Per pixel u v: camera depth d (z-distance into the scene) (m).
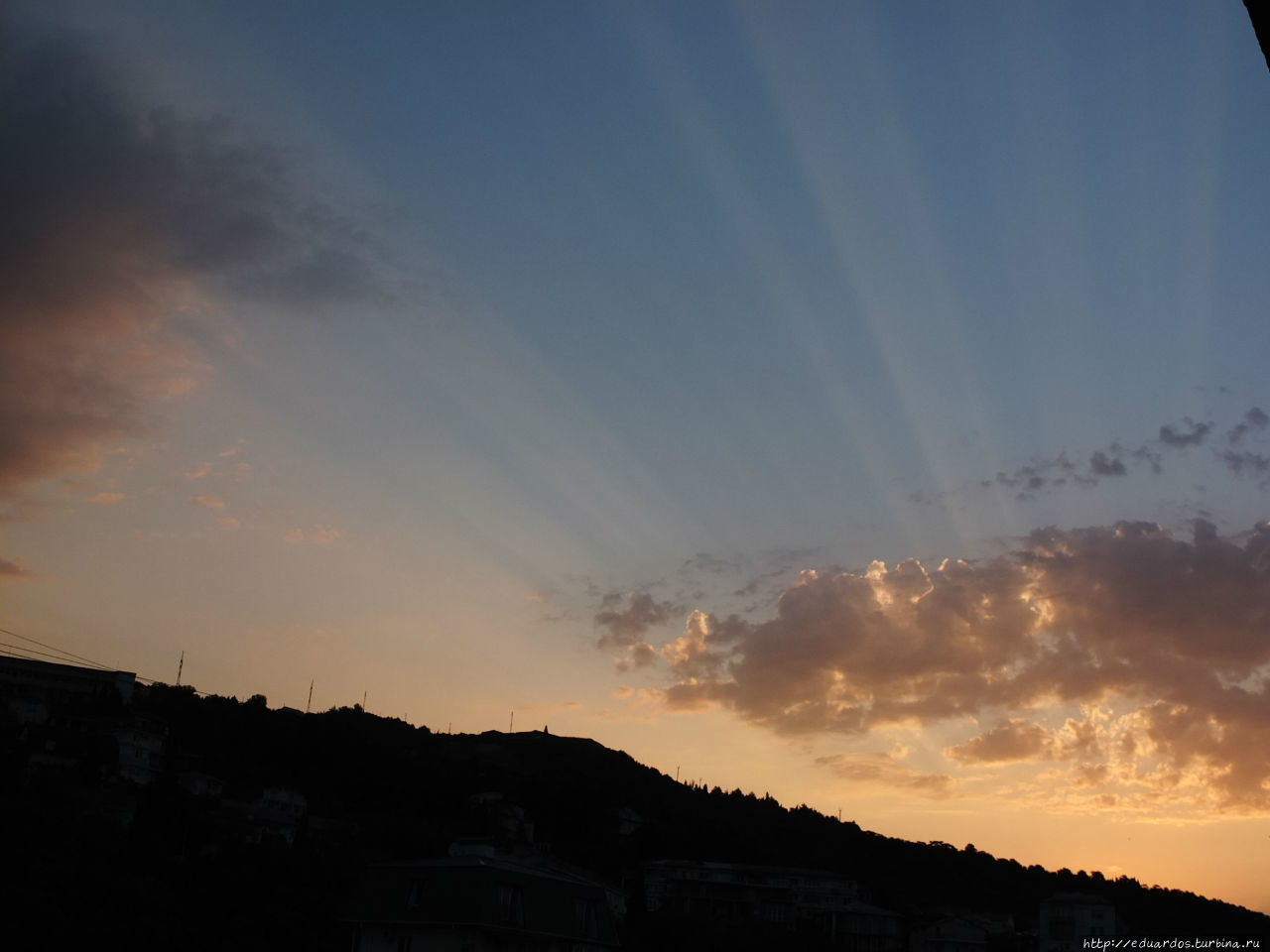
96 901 74.38
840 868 174.25
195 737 165.88
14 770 97.94
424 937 57.78
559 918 61.62
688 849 164.25
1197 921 143.75
